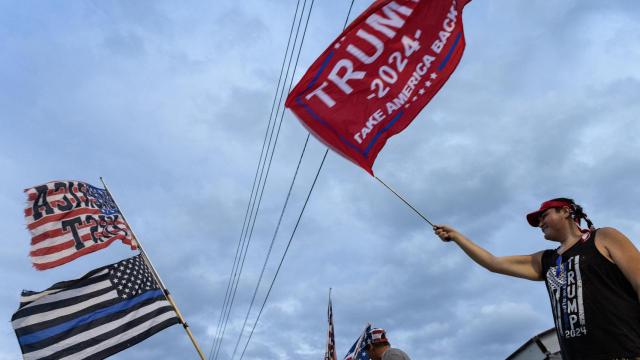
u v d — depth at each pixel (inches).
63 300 465.4
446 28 245.6
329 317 412.8
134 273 499.2
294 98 238.8
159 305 490.3
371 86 240.2
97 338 459.8
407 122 236.8
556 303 151.9
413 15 246.2
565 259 152.8
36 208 515.2
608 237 145.5
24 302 455.5
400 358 243.6
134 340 470.0
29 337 443.8
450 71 241.4
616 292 140.5
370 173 226.1
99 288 481.1
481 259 186.2
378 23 246.7
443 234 197.0
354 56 243.0
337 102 238.5
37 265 493.7
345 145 234.7
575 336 143.9
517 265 175.9
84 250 515.8
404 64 242.4
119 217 548.7
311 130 237.6
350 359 351.9
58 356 443.2
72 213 526.6
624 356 135.3
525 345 506.3
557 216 160.7
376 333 281.3
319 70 241.6
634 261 138.3
